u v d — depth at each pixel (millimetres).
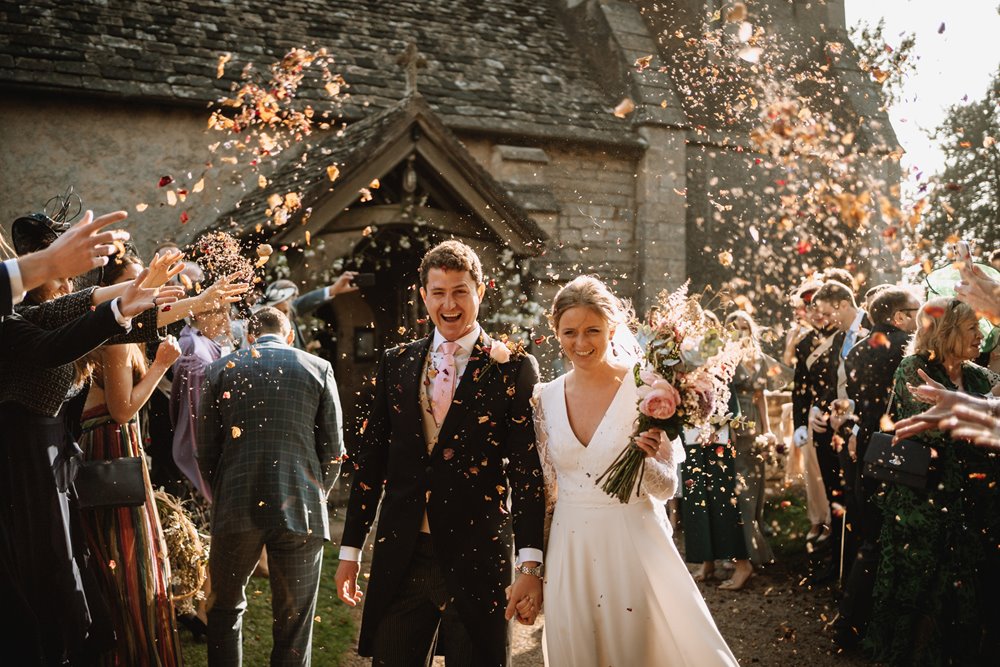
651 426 2865
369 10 11984
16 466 2965
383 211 9180
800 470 6770
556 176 11523
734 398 5898
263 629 4816
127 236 2535
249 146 10250
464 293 3193
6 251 3359
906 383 3926
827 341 5867
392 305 11148
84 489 3453
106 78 9656
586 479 2986
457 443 3082
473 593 2996
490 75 11844
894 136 12297
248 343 5477
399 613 3084
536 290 10258
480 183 9375
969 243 3035
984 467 3846
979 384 3924
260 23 11031
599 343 3008
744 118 12328
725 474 5770
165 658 3631
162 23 10477
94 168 9766
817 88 12492
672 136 11859
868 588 4512
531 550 3002
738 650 4664
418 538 3076
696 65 12086
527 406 3139
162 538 3793
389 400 3215
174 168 10039
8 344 2838
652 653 2939
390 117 9094
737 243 12172
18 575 2939
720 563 6395
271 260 8398
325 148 9844
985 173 13914
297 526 3756
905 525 3889
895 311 4789
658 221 11727
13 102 9484
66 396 3098
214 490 3863
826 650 4629
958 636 3840
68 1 10195
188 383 5180
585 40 12875
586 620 2928
